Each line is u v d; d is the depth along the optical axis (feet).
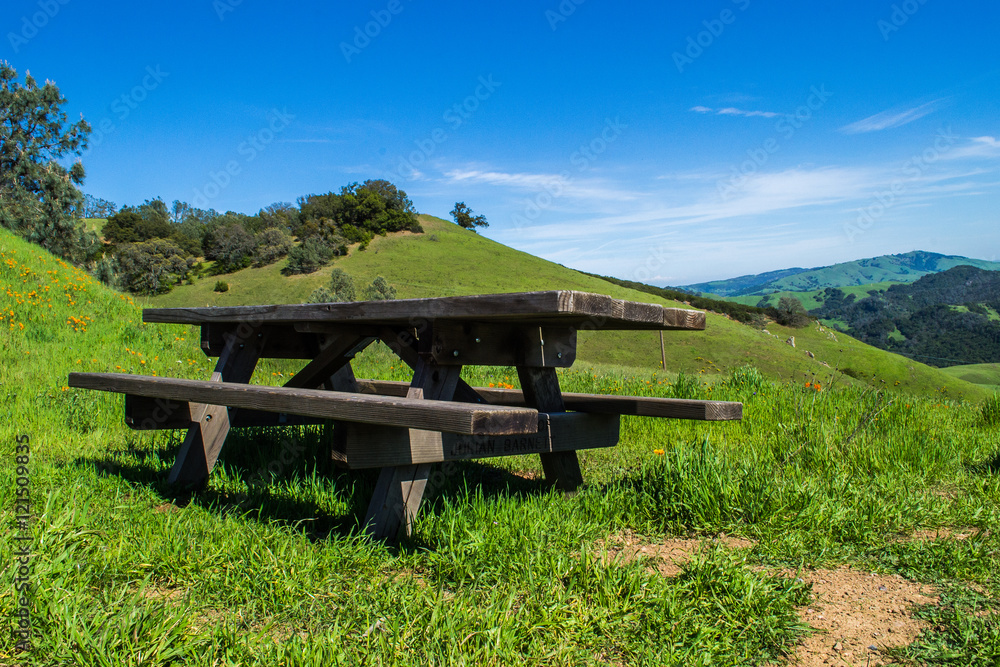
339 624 6.08
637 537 9.21
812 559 8.21
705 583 6.89
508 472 13.74
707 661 5.51
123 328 33.40
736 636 6.05
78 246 110.11
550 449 10.64
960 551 8.08
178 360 29.76
